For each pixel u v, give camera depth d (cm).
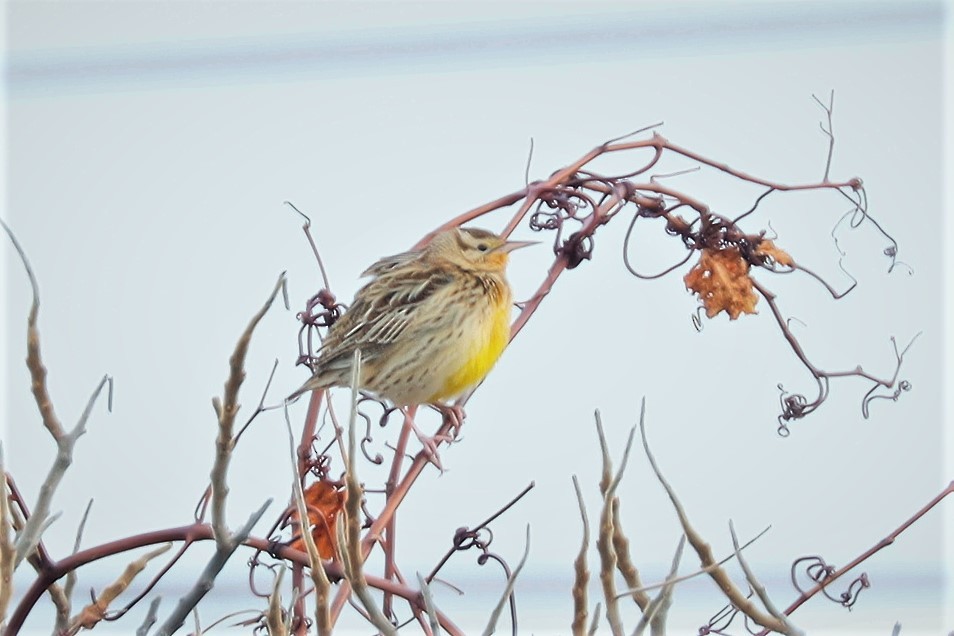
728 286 1184
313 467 1010
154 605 729
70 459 669
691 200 1186
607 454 645
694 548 657
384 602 986
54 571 802
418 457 1046
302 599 910
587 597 627
